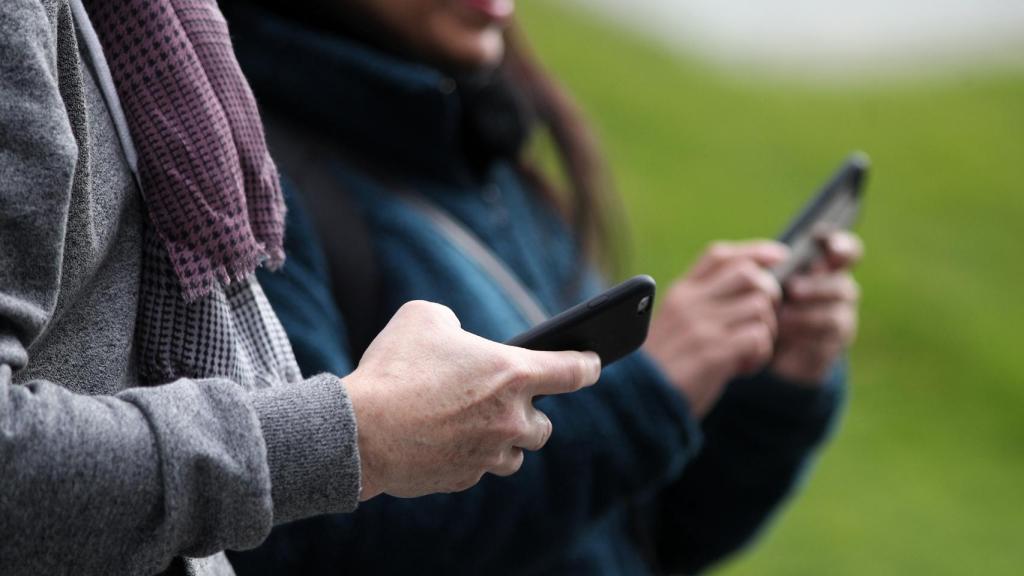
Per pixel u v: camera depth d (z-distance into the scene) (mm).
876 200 18438
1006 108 25750
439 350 1981
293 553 2898
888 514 9844
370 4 3609
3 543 1636
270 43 3420
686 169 18109
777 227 16500
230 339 2078
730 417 3998
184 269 1956
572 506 3107
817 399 3994
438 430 1927
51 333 1869
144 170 1946
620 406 3215
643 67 23297
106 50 1951
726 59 32906
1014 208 19156
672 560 4184
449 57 3680
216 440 1748
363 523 2934
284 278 3039
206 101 1972
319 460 1813
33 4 1729
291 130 3398
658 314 3697
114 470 1668
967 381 12812
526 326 3436
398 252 3309
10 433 1612
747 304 3615
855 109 24000
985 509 10109
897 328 13750
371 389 1908
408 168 3582
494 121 3742
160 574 1973
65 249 1807
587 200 4145
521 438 2008
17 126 1682
